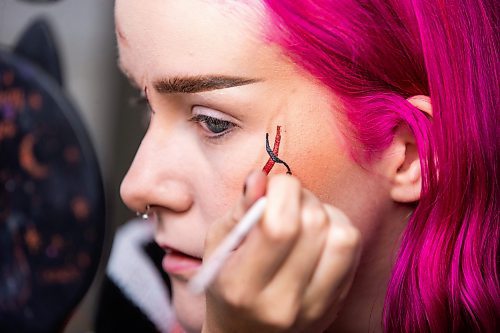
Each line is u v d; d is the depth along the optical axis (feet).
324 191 1.32
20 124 1.83
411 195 1.38
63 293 1.81
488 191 1.43
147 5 1.30
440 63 1.38
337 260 1.13
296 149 1.30
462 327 1.42
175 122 1.34
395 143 1.36
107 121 2.84
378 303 1.43
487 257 1.43
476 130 1.40
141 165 1.35
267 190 1.12
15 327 1.82
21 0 2.38
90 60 2.81
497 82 1.43
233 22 1.26
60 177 1.81
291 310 1.13
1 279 1.82
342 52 1.30
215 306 1.16
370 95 1.33
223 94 1.28
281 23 1.27
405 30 1.36
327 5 1.29
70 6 2.79
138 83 1.37
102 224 1.81
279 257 1.10
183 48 1.28
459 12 1.41
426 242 1.39
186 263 1.38
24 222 1.82
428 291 1.38
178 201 1.33
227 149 1.30
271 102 1.28
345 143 1.32
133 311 1.92
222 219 1.17
